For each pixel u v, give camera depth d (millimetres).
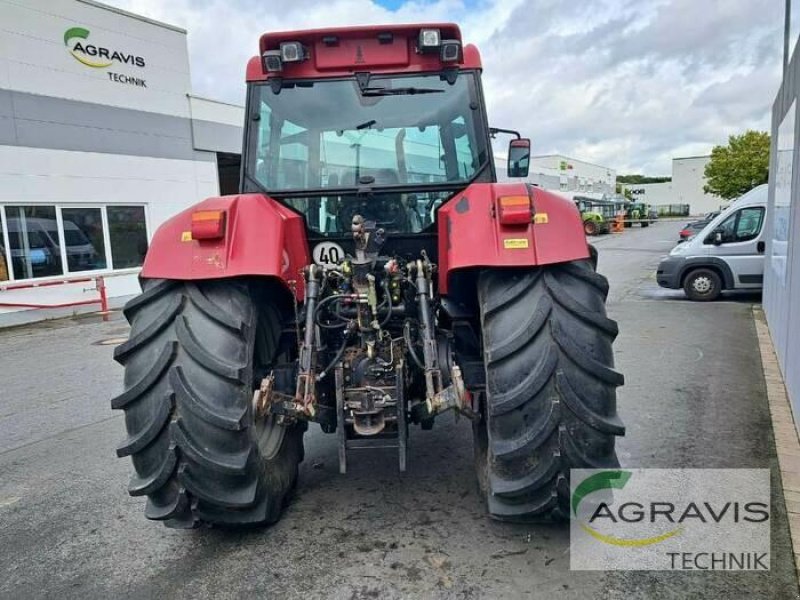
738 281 10148
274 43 3135
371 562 2586
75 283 11984
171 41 13711
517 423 2391
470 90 3168
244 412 2438
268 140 3195
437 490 3246
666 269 10641
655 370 5762
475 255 2484
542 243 2475
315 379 2734
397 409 2697
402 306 2902
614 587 2381
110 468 3891
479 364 2869
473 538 2748
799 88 4598
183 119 14094
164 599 2416
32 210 11344
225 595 2416
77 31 11844
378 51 3133
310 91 3182
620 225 40906
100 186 12445
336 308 2900
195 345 2449
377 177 3137
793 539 2709
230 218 2639
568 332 2385
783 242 5516
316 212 3137
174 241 2633
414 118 3156
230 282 2627
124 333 9469
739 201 10273
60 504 3365
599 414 2371
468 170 3156
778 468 3463
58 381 6445
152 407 2436
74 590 2510
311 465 3633
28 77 11109
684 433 4055
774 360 5965
